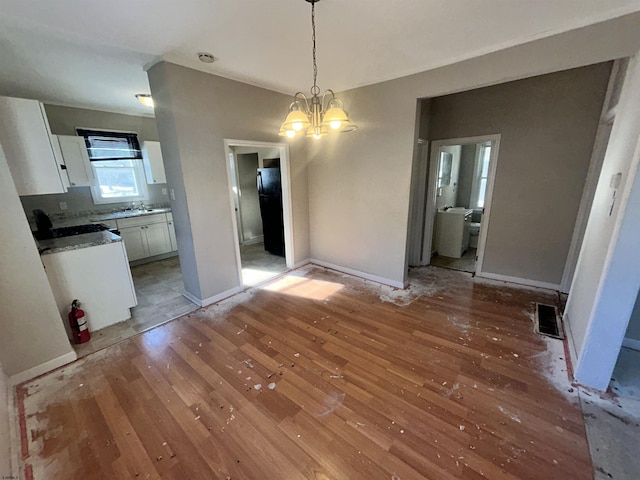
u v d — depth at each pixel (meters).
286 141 3.78
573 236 3.18
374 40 2.23
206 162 2.95
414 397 1.90
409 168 3.17
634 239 1.61
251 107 3.27
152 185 5.13
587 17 1.93
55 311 2.20
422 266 4.40
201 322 2.88
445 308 3.06
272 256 5.09
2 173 1.93
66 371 2.20
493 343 2.45
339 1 1.70
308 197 4.34
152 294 3.55
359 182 3.67
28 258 2.06
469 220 5.04
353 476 1.41
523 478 1.38
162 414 1.80
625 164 1.78
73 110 4.15
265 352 2.40
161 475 1.44
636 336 2.30
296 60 2.61
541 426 1.66
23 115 2.22
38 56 2.43
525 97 3.17
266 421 1.74
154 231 4.75
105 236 2.92
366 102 3.33
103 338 2.62
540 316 2.84
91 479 1.43
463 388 1.96
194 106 2.76
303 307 3.17
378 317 2.92
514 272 3.64
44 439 1.64
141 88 3.38
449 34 2.15
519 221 3.47
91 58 2.50
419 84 2.87
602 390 1.89
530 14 1.89
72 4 1.68
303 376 2.12
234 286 3.50
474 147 5.55
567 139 3.02
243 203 5.81
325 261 4.42
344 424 1.71
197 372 2.17
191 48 2.34
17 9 1.72
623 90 2.14
